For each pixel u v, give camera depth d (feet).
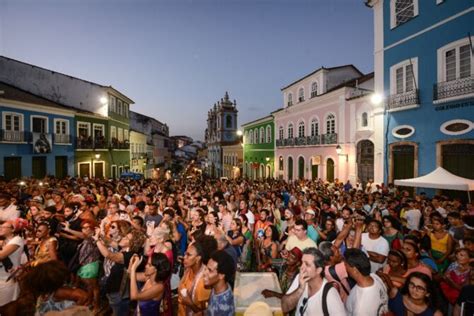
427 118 40.32
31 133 64.13
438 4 38.65
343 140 61.72
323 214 23.84
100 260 16.24
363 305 8.77
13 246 13.08
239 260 19.20
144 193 33.81
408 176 43.45
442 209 25.08
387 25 47.03
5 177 59.16
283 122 92.73
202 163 248.11
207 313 9.83
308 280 8.64
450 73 37.78
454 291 12.34
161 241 15.19
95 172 86.22
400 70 45.01
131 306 14.99
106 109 90.68
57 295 8.52
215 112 196.75
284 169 90.89
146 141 136.87
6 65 71.77
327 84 75.46
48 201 28.45
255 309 9.29
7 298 12.11
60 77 81.71
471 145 34.94
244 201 25.73
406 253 12.13
